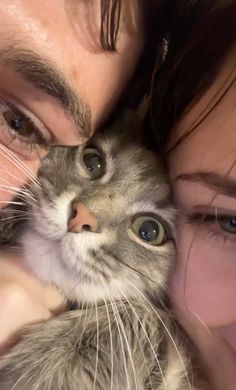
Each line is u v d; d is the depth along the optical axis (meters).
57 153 0.17
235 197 0.13
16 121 0.14
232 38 0.13
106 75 0.13
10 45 0.12
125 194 0.17
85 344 0.17
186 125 0.14
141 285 0.18
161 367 0.17
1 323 0.15
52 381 0.16
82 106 0.13
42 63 0.12
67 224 0.17
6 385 0.16
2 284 0.16
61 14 0.12
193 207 0.14
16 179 0.15
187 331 0.17
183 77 0.14
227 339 0.15
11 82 0.13
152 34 0.14
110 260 0.17
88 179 0.17
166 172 0.17
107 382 0.16
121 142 0.18
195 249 0.15
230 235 0.14
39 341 0.16
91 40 0.12
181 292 0.16
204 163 0.13
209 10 0.13
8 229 0.17
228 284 0.14
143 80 0.15
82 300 0.18
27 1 0.12
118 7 0.12
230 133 0.13
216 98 0.13
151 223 0.18
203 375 0.17
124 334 0.17
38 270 0.17
